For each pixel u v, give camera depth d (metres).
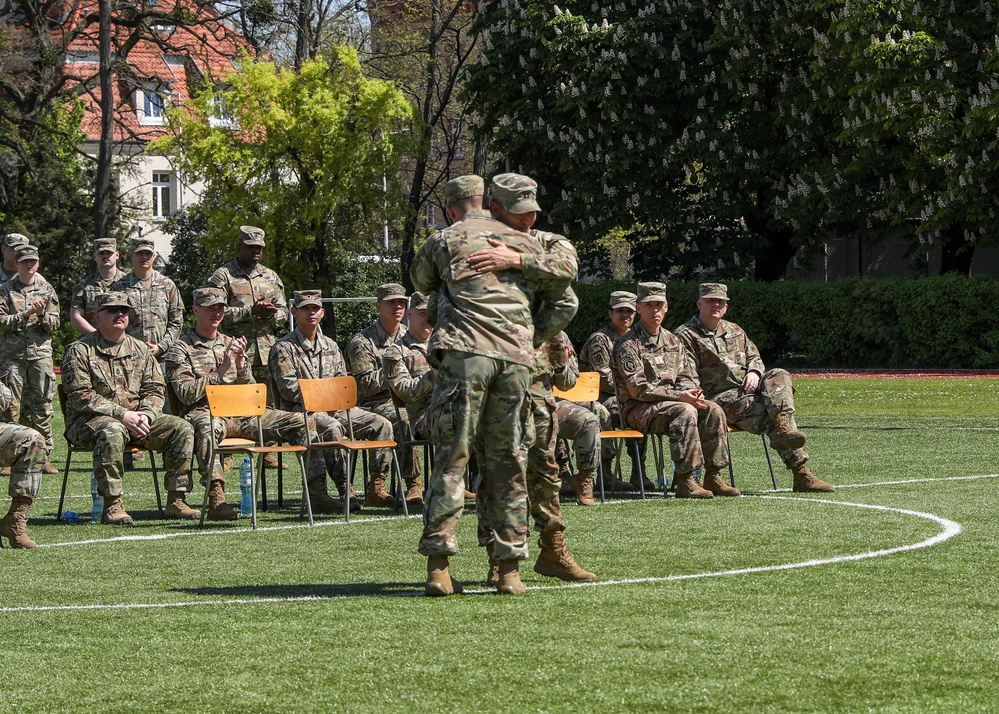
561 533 14.15
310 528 19.19
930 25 57.03
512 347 13.20
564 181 62.84
